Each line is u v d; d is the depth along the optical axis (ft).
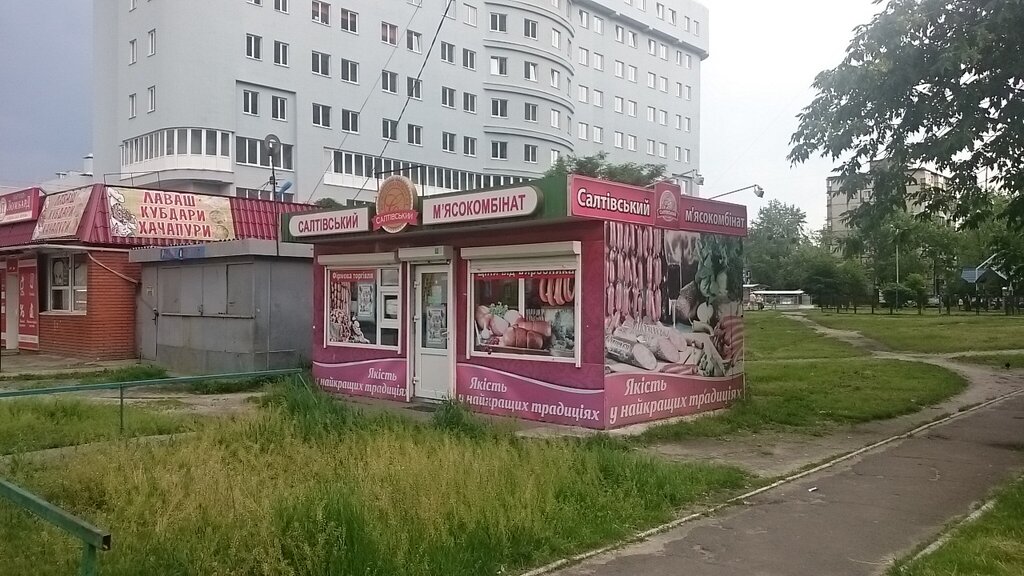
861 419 38.24
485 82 183.32
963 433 35.17
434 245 41.09
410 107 167.12
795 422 37.14
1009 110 33.73
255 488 20.74
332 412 32.78
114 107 154.30
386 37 162.91
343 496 18.48
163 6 135.44
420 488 20.49
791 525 20.65
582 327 34.42
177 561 15.97
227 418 33.04
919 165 36.86
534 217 32.78
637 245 35.58
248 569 15.80
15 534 18.20
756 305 271.28
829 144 36.91
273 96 146.00
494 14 185.26
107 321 65.41
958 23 34.06
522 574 16.76
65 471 23.63
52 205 71.61
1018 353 79.15
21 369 57.36
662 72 242.78
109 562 16.10
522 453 25.76
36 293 73.97
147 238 67.82
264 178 144.15
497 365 38.01
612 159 224.33
